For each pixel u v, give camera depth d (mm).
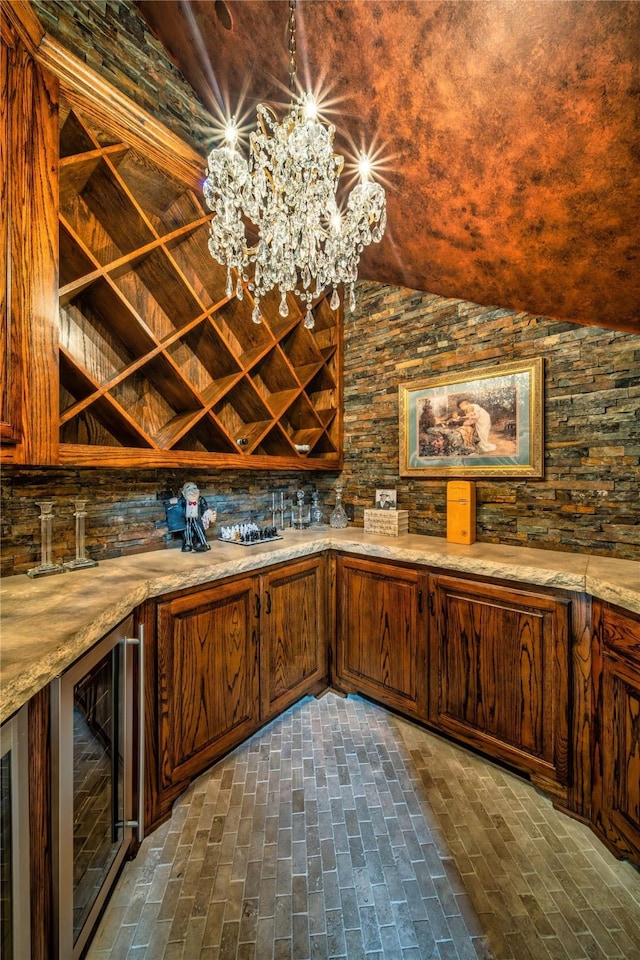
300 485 2701
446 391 2113
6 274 1064
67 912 880
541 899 1143
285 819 1410
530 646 1519
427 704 1812
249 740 1829
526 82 956
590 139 981
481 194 1310
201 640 1534
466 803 1486
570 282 1474
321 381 2623
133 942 1037
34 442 1162
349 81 1259
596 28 805
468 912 1109
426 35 1003
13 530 1437
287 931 1064
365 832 1359
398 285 2238
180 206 1790
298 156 1189
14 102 1083
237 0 1335
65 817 884
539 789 1533
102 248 1656
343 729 1909
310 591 2080
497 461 1938
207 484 2170
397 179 1459
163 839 1333
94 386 1417
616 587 1251
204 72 1787
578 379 1718
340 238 1361
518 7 846
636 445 1588
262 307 2221
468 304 2041
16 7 1044
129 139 1463
